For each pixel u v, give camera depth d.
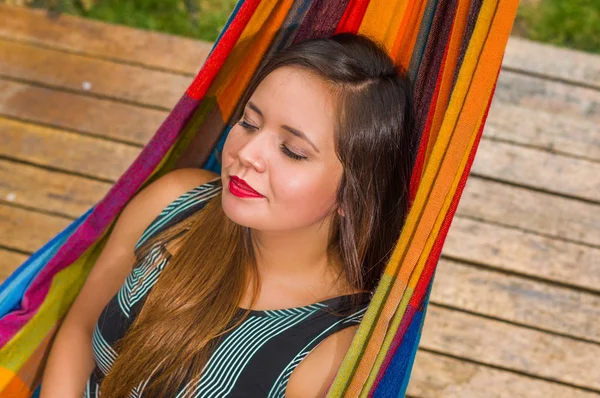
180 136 1.56
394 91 1.28
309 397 1.29
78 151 2.83
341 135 1.22
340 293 1.37
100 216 1.54
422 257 1.22
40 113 2.93
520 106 2.94
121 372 1.36
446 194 1.18
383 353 1.22
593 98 2.99
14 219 2.64
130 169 1.51
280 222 1.25
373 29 1.46
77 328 1.54
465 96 1.15
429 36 1.36
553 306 2.45
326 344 1.31
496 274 2.51
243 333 1.34
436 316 2.41
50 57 3.12
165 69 3.12
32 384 1.63
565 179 2.75
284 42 1.51
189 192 1.49
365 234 1.32
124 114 2.96
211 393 1.32
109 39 3.20
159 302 1.38
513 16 1.12
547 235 2.60
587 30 3.52
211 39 3.48
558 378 2.32
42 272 1.54
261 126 1.24
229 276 1.37
